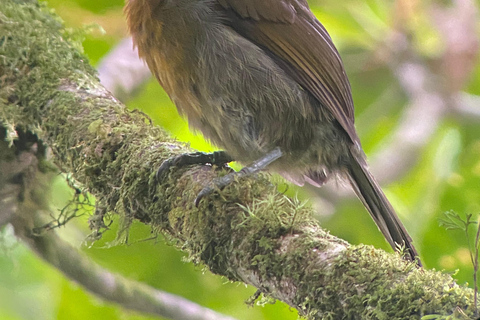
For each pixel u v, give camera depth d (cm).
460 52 1216
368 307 422
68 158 661
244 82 685
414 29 1230
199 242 537
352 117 784
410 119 1198
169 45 679
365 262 445
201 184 562
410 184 1121
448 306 398
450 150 1089
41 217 816
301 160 727
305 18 745
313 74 711
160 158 602
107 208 628
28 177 782
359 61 1270
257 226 505
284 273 473
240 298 971
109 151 629
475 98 1280
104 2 1080
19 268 1012
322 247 471
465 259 911
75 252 846
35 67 718
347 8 1201
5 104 713
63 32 796
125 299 867
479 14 1248
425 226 977
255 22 703
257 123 700
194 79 686
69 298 959
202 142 1065
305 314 459
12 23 727
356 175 744
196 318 895
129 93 1016
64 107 678
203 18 673
